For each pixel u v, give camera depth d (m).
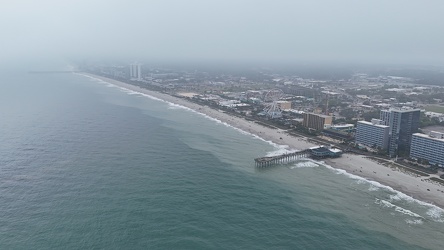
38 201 182.38
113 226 161.00
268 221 172.75
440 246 156.75
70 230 156.88
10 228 157.38
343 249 152.50
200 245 150.25
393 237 162.75
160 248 146.75
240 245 152.00
